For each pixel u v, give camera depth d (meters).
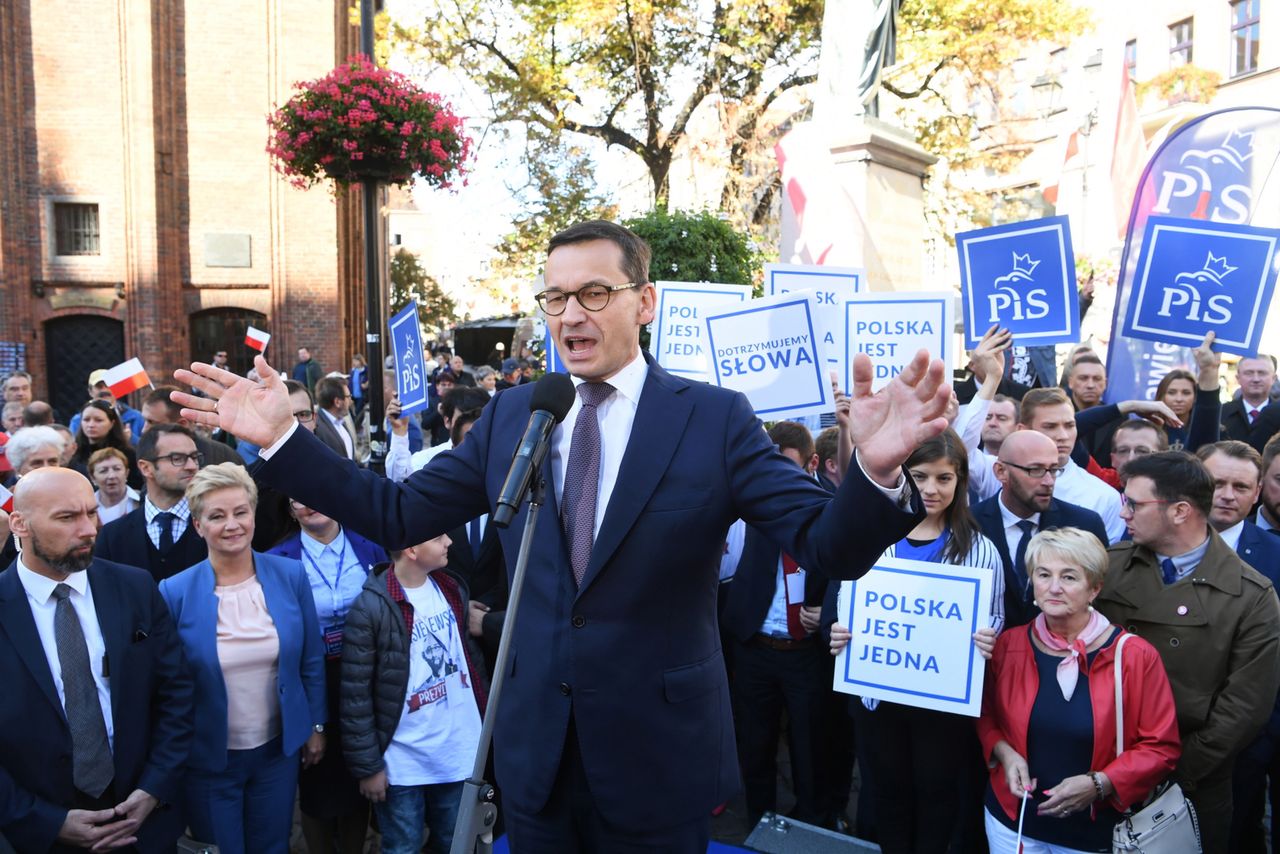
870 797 4.29
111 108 17.95
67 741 3.13
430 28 17.91
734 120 18.70
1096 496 4.62
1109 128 11.80
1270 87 26.02
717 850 3.92
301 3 18.38
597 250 2.15
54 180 17.91
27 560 3.20
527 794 2.10
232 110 18.47
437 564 3.85
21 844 3.06
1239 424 7.04
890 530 1.77
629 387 2.20
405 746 3.77
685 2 17.89
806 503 1.97
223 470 3.66
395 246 36.19
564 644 2.08
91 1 17.81
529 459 2.03
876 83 9.39
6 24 17.55
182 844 3.39
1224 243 5.04
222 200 18.56
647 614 2.05
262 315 18.98
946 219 21.81
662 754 2.05
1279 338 19.23
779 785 5.45
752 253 10.25
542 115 18.28
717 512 2.08
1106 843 3.15
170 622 3.46
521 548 2.05
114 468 5.42
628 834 2.05
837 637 3.73
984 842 3.97
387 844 3.82
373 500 2.21
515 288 19.69
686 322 5.83
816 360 4.54
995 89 20.30
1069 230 5.29
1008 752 3.31
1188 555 3.46
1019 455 3.92
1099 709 3.16
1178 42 29.14
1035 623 3.39
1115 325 5.92
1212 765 3.29
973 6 18.22
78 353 18.31
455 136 9.02
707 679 2.12
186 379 2.15
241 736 3.61
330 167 8.87
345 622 3.82
